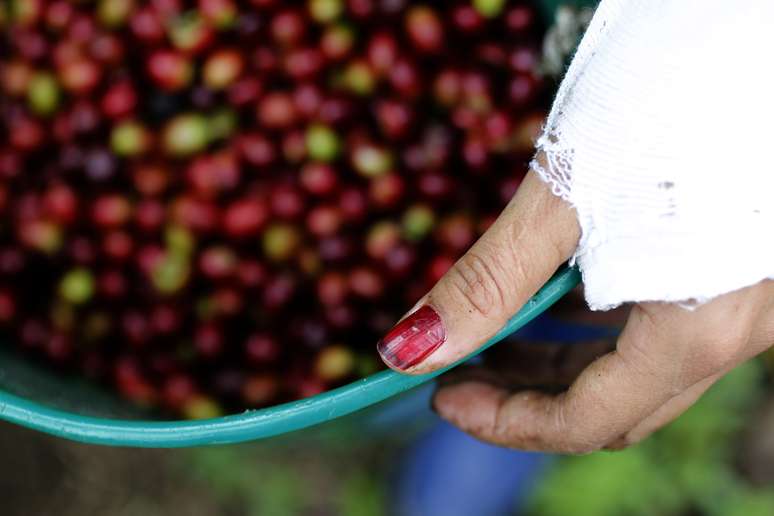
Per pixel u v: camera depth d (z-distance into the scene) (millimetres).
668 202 485
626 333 503
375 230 613
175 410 608
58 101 646
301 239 620
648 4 489
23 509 781
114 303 629
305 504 804
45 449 794
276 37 631
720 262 484
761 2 479
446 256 605
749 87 481
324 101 623
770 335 513
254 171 627
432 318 495
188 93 638
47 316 631
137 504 798
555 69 603
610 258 491
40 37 652
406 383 504
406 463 784
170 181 633
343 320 607
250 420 503
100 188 637
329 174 619
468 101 615
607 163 489
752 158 482
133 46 644
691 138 483
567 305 569
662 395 510
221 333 616
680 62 483
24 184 647
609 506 754
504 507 763
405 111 617
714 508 783
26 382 584
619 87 488
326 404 503
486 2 614
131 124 634
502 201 607
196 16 635
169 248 626
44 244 634
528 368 559
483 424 547
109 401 601
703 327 491
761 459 803
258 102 629
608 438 526
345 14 628
